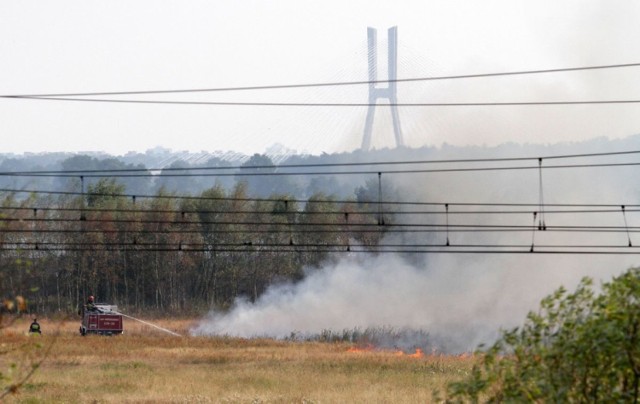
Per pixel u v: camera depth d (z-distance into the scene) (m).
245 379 72.75
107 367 81.56
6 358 77.06
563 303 27.64
